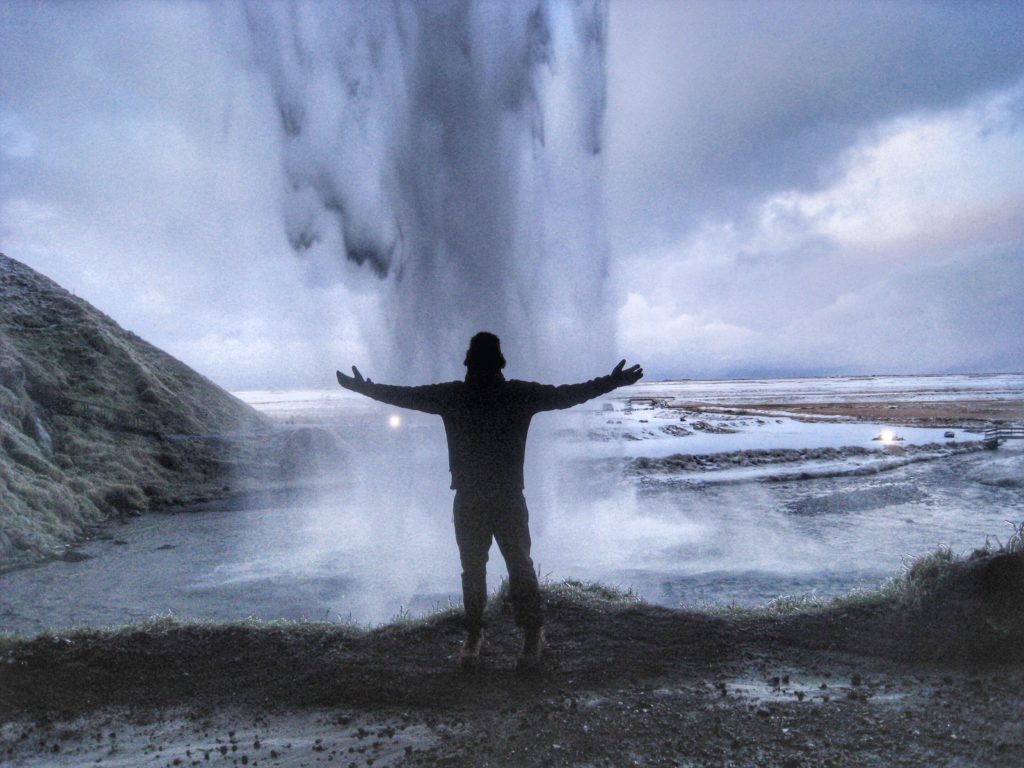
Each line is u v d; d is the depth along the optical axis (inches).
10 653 178.1
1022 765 104.5
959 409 2432.3
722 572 392.8
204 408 949.2
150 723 149.6
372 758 125.8
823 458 1003.9
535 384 167.2
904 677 148.8
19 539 497.0
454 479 166.9
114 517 643.5
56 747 139.6
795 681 151.3
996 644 155.3
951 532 514.9
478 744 127.3
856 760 111.9
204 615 336.2
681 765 115.2
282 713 151.2
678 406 2987.2
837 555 437.7
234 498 721.6
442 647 179.9
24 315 944.3
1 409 714.8
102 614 343.3
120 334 1031.0
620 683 153.8
